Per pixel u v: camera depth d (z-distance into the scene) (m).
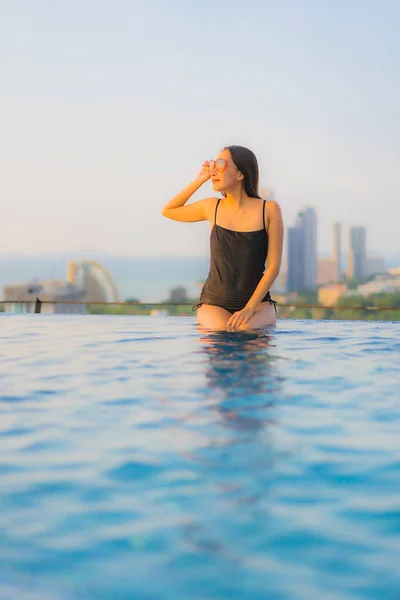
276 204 4.13
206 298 4.26
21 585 0.98
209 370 2.69
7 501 1.29
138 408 2.03
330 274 109.56
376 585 0.97
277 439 1.69
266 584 0.98
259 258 4.13
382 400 2.14
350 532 1.15
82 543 1.11
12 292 73.69
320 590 0.96
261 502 1.28
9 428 1.81
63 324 4.89
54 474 1.44
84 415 1.95
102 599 0.94
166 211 4.41
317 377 2.53
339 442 1.66
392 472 1.45
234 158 4.09
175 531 1.15
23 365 2.85
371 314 42.12
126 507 1.26
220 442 1.66
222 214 4.19
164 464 1.50
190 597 0.94
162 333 4.11
